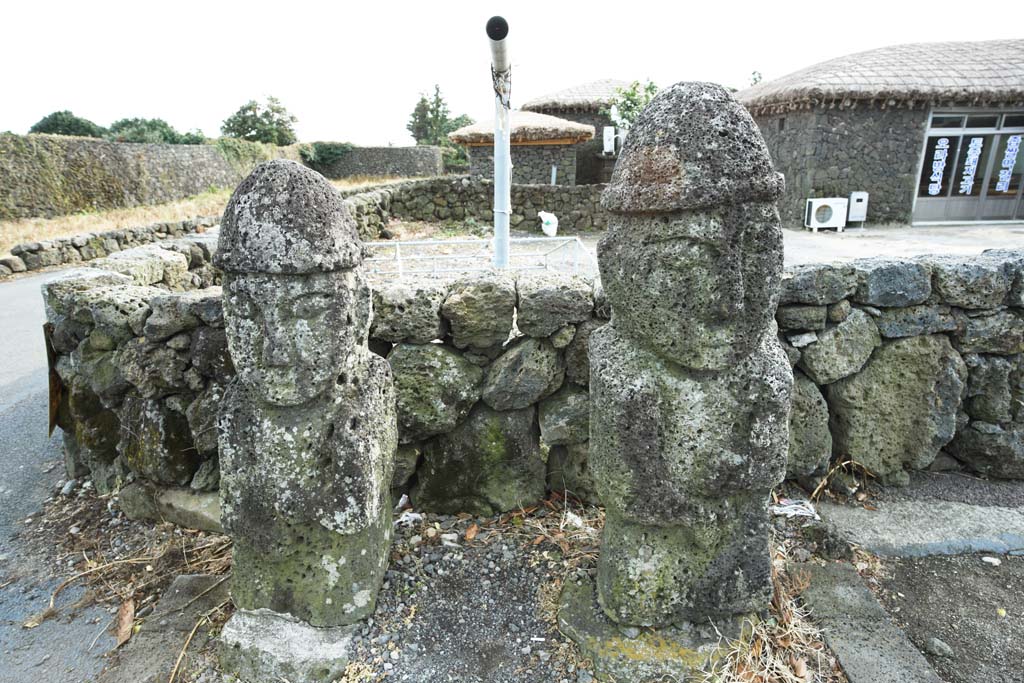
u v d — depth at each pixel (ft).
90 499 9.59
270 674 6.20
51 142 47.75
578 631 6.45
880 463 8.76
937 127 36.06
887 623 6.52
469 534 8.05
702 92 5.24
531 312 7.78
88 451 9.56
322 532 6.49
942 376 8.54
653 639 6.23
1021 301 8.41
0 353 18.10
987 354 8.69
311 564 6.52
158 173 57.57
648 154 5.28
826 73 36.04
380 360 6.75
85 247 30.94
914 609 6.86
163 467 8.56
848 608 6.71
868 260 8.57
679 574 6.21
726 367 5.59
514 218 39.75
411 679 6.13
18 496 10.02
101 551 8.48
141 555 8.29
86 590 7.80
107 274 10.30
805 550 7.57
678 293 5.41
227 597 7.28
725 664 6.00
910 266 8.18
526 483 8.52
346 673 6.21
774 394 5.69
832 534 7.63
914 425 8.66
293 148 79.66
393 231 36.78
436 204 40.04
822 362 8.28
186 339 8.21
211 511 8.45
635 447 5.87
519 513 8.47
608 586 6.35
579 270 24.64
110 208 51.31
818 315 8.15
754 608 6.37
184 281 14.75
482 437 8.25
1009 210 38.52
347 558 6.54
